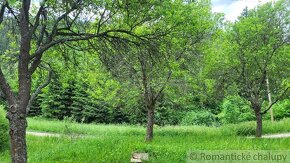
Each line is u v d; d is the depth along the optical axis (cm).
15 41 1192
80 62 1356
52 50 1256
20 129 952
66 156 1517
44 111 5462
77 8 984
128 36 1295
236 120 4294
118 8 1067
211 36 2098
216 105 4828
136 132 3134
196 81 2314
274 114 4747
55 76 1305
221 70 2267
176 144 1844
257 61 2142
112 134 2956
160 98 2434
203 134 2700
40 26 1152
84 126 3512
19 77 977
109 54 1175
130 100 2358
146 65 1269
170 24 1309
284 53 2092
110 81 2177
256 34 2117
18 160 941
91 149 1622
